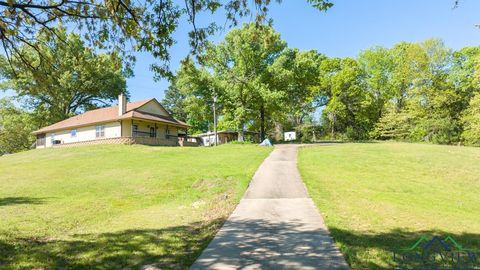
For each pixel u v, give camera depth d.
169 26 7.13
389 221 8.56
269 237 7.17
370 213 9.39
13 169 22.47
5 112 49.44
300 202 10.95
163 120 39.69
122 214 10.27
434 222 8.58
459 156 22.06
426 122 41.81
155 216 9.91
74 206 11.36
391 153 23.52
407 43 52.84
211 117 43.72
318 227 7.97
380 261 5.62
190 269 5.40
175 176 16.94
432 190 13.64
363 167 18.28
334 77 52.53
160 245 6.82
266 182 14.55
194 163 21.08
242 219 8.98
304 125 61.22
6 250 6.71
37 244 7.21
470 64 42.16
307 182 14.23
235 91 39.84
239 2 6.76
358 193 12.33
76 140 40.97
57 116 48.56
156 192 13.95
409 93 45.69
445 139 39.47
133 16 6.98
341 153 23.66
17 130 50.31
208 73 39.81
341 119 58.34
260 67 41.38
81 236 7.75
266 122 59.19
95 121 38.12
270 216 9.23
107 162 23.30
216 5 6.83
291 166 18.75
